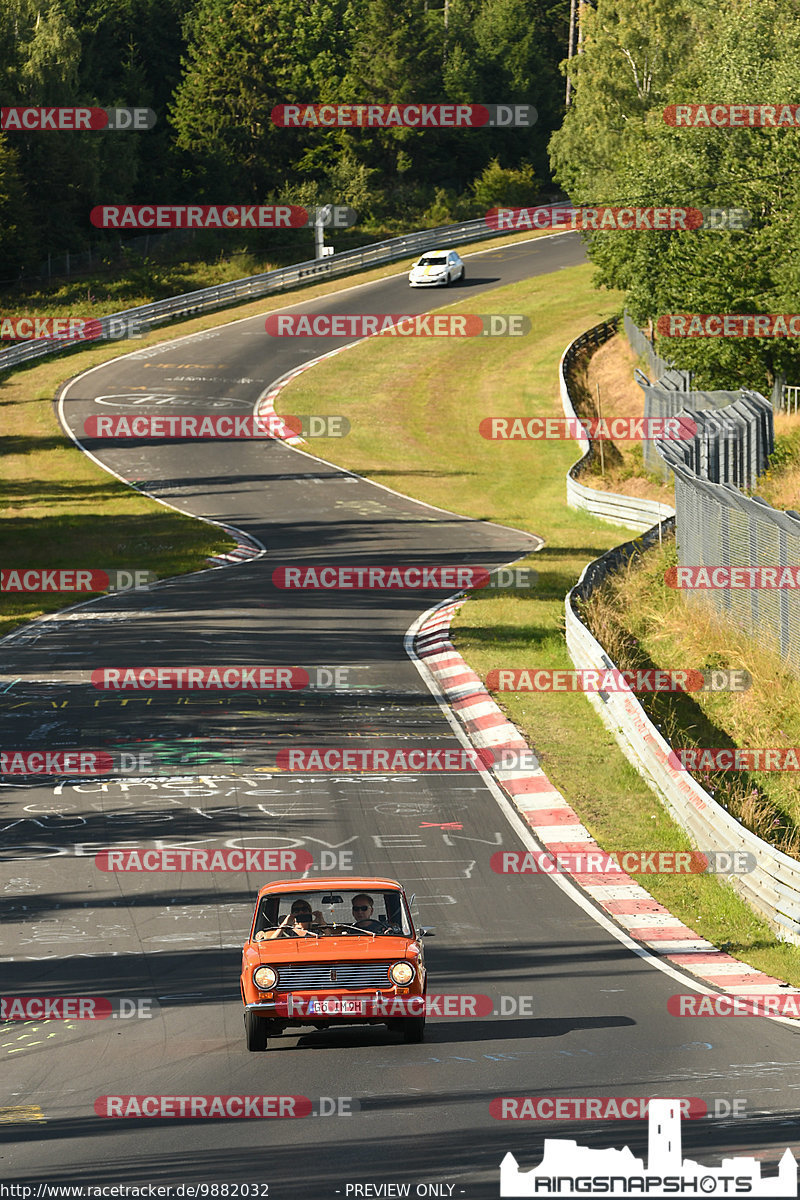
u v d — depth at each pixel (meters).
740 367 161.88
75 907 56.84
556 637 109.25
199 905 56.97
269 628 117.12
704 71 193.38
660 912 56.81
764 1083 36.88
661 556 123.19
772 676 86.31
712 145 176.75
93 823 68.06
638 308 192.12
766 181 160.12
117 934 53.56
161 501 184.12
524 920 55.31
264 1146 32.62
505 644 107.56
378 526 167.88
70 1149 32.91
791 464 135.12
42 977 48.84
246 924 54.59
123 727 86.06
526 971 49.19
